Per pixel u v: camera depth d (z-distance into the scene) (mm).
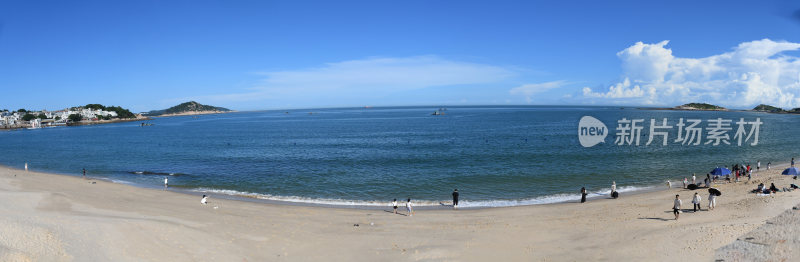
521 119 188125
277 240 20656
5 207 22469
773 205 23000
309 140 96125
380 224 24625
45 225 18156
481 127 132250
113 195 32875
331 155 65500
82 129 187375
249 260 17578
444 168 49969
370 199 34188
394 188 38562
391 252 18922
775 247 14211
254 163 57750
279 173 48094
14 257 14258
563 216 25719
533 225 23547
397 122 177875
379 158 60312
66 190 34156
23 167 60156
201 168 53719
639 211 25953
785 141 78875
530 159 56688
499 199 33531
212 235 20531
